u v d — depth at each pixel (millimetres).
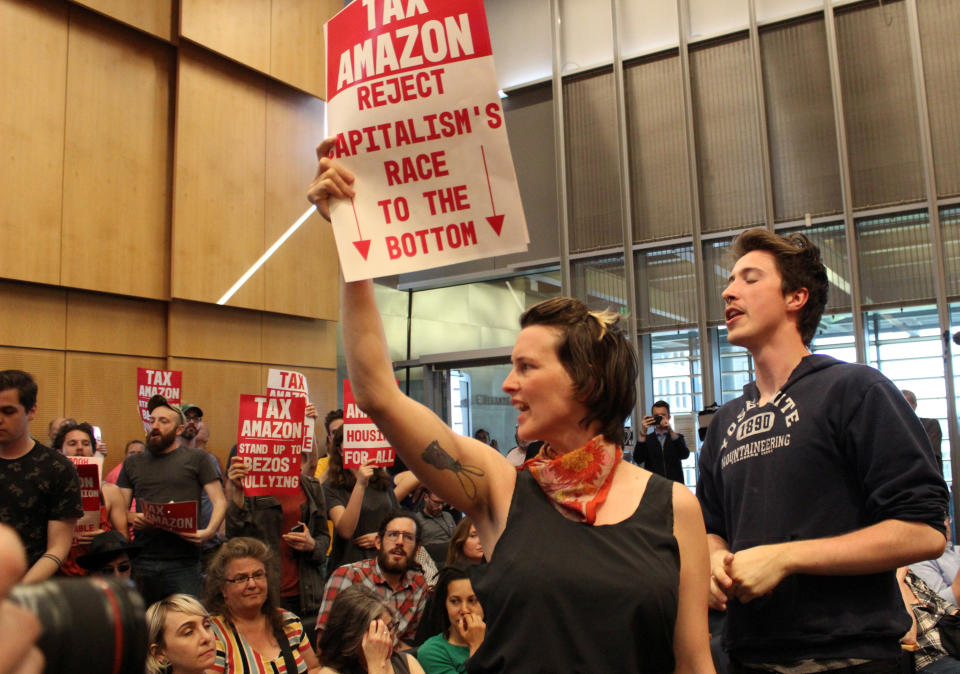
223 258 9266
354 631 2805
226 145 9422
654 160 10414
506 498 1210
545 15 11281
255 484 4312
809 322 1727
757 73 9781
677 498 1198
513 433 11023
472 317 11836
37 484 2961
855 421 1507
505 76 11484
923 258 8828
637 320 10266
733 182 9898
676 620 1143
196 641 2639
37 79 7793
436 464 1192
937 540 1387
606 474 1186
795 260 1710
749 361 9719
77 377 8016
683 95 10242
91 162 8195
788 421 1593
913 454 1438
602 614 1057
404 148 1332
